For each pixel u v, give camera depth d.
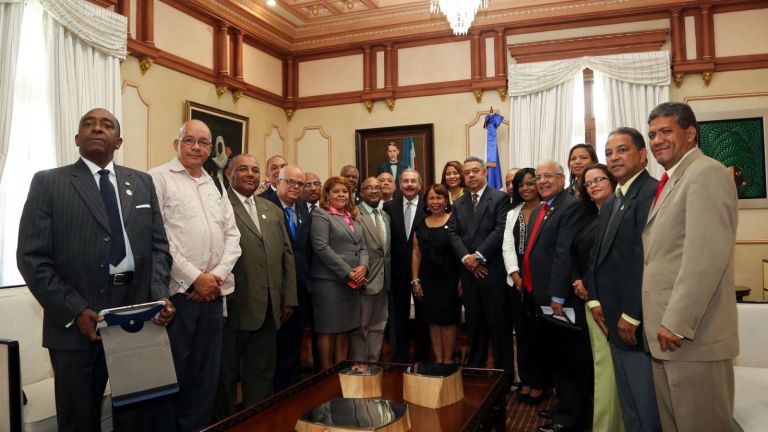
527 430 2.78
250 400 2.79
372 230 3.43
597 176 2.39
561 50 5.67
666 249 1.82
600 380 2.28
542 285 2.68
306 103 6.64
